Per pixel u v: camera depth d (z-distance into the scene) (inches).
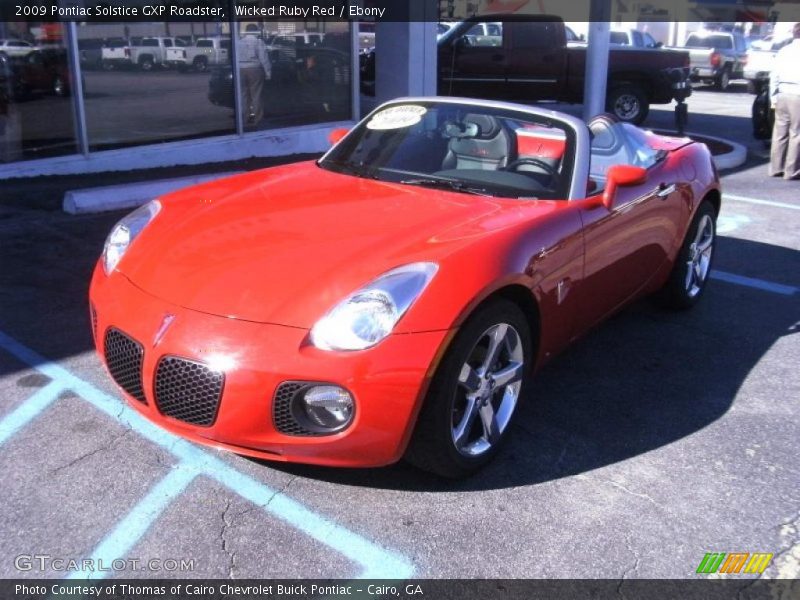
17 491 120.2
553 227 139.3
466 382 122.8
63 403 146.6
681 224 193.0
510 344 132.6
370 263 120.2
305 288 116.9
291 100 417.1
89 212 276.7
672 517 121.0
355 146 175.3
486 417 129.7
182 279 123.2
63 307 193.6
